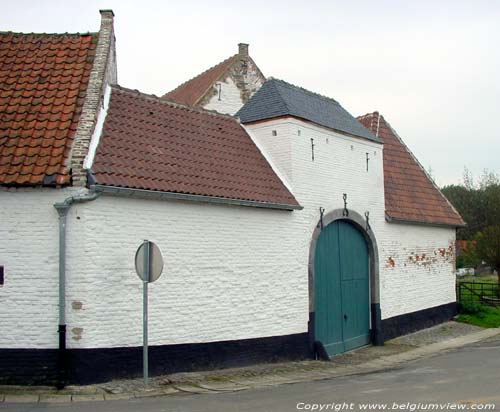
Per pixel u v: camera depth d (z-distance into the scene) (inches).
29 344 410.0
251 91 978.1
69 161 415.5
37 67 482.9
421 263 809.5
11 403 363.6
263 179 564.4
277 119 595.2
